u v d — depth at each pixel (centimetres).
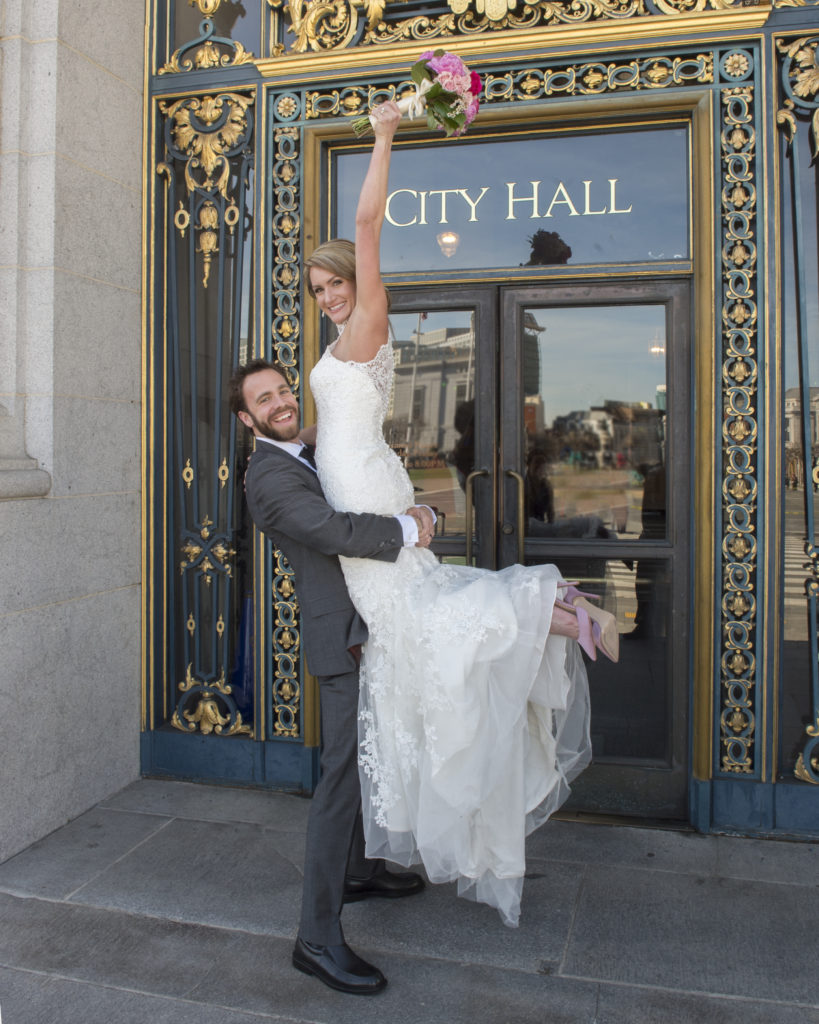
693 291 336
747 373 325
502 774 235
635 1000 237
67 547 341
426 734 235
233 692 388
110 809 357
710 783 334
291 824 344
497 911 283
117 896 291
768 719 327
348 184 371
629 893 292
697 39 322
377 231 225
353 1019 230
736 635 333
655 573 350
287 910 284
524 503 360
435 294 362
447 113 226
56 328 333
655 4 330
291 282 364
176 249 389
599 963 254
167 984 246
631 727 353
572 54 332
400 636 240
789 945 261
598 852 322
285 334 365
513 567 263
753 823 332
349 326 235
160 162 386
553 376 357
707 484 328
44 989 243
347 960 243
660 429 349
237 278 380
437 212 361
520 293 355
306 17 360
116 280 368
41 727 329
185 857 317
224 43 374
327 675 246
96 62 352
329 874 245
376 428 241
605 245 348
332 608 246
